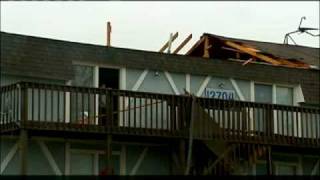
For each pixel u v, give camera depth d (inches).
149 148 1508.4
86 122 1411.2
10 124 1321.4
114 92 1389.0
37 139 1402.6
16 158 1387.8
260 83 1681.8
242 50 1815.9
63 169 1422.2
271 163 1530.5
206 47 1849.2
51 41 1462.8
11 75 1413.6
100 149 1464.1
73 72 1459.2
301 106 1679.4
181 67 1584.6
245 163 1481.3
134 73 1539.1
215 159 1473.9
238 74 1646.2
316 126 1582.2
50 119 1389.0
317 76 1752.0
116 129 1378.0
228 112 1472.7
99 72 1507.1
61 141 1427.2
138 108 1445.6
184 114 1440.7
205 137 1440.7
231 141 1464.1
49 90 1379.2
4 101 1352.1
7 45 1419.8
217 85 1624.0
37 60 1434.5
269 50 1877.5
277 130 1540.4
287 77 1707.7
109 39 1647.4
